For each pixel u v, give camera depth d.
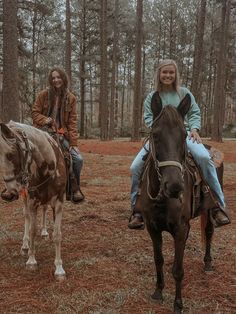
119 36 39.06
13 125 4.79
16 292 4.74
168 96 4.71
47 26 38.50
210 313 4.25
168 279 5.09
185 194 4.09
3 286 4.91
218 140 25.34
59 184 5.17
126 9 39.31
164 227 4.21
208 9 40.00
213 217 4.93
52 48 35.25
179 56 44.72
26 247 5.95
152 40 46.47
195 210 4.64
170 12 43.56
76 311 4.29
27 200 5.44
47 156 4.96
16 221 7.55
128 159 16.33
